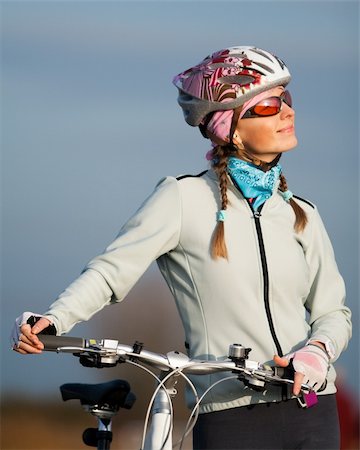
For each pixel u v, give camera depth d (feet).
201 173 26.16
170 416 22.62
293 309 25.12
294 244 25.58
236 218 25.20
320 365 23.41
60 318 23.13
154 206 25.23
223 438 24.18
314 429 24.41
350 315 26.23
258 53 25.86
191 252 25.05
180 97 26.89
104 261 24.59
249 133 25.58
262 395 24.17
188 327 25.22
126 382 25.14
